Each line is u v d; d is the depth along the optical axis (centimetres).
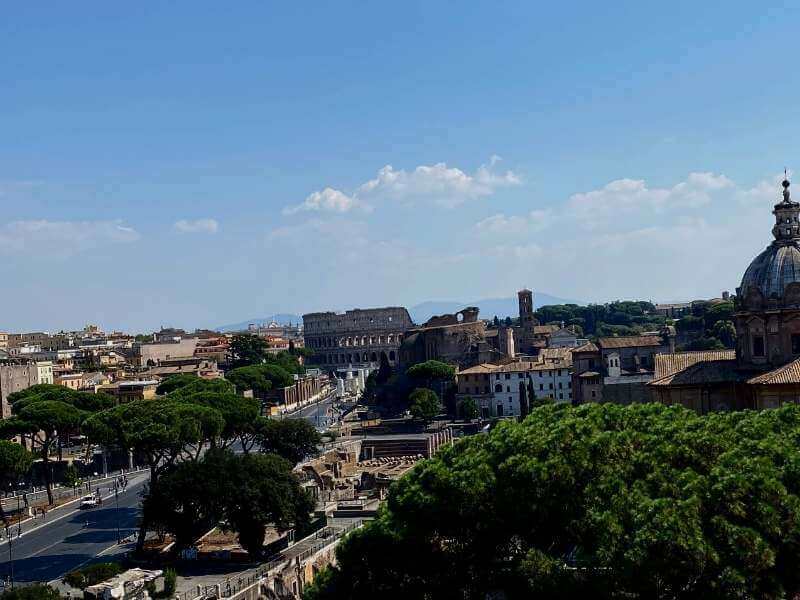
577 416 8019
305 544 12200
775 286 12325
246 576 10688
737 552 5559
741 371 12450
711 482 6150
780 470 6312
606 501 6494
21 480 19438
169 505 11594
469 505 7062
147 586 9744
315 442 17900
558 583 6384
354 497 16088
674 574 5600
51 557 12700
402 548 7250
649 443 7100
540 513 6800
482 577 7175
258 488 11662
